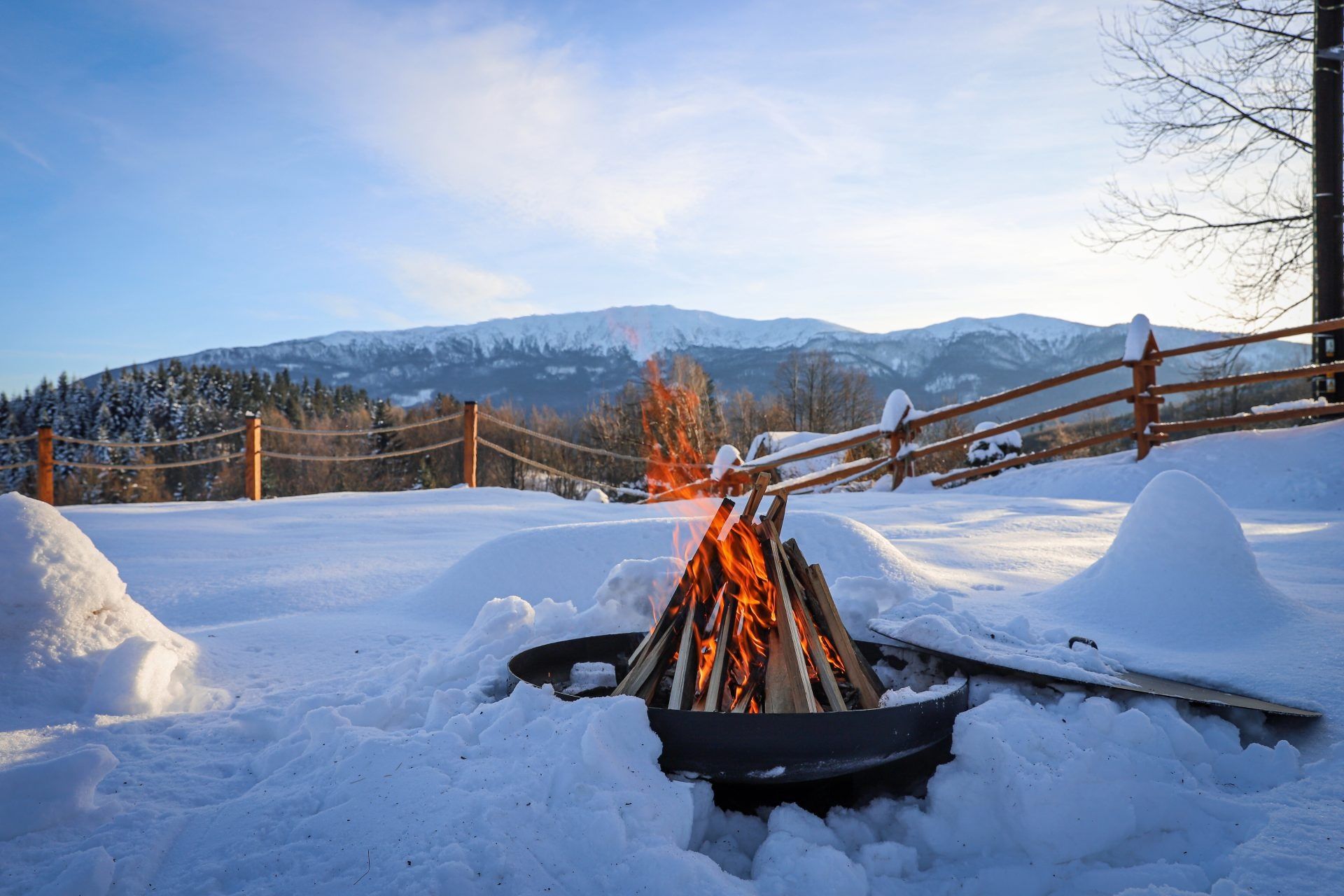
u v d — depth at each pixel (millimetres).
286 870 1908
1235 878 1926
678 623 2879
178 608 4992
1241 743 2734
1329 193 11555
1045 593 4434
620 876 1872
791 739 2330
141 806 2275
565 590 4754
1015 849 2238
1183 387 10391
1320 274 11609
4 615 3174
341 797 2168
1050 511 8648
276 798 2227
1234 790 2418
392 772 2240
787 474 19797
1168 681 3113
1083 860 2160
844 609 3500
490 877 1817
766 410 44719
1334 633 3396
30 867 1963
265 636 4168
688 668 2674
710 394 36812
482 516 9203
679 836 2098
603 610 3529
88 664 3193
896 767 2680
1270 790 2377
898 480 12266
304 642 4117
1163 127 15008
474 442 12164
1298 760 2521
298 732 2672
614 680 3225
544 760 2240
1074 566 5684
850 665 2838
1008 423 11789
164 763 2592
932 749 2633
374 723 2777
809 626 2834
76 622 3289
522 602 3617
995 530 7379
